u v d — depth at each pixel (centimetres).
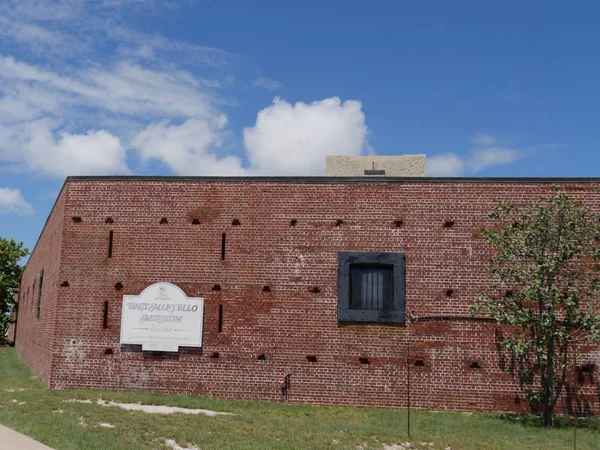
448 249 1962
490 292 1919
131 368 2023
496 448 1396
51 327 2148
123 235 2088
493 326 1916
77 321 2059
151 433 1398
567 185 1953
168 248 2066
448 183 1989
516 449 1389
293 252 2016
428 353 1925
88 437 1291
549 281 1716
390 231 1991
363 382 1934
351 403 1930
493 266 1797
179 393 1995
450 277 1950
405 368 1928
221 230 2055
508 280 1862
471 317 1925
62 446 1197
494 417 1803
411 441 1451
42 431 1320
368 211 2006
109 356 2034
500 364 1900
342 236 2005
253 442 1345
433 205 1988
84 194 2119
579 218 1719
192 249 2056
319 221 2022
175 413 1675
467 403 1894
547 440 1509
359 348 1950
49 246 2556
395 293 1956
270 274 2014
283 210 2039
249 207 2055
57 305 2070
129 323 2038
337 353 1955
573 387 1866
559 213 1714
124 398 1872
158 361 2019
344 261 1991
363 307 1980
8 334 5716
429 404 1905
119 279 2067
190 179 2089
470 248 1955
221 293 2025
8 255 4928
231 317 2011
